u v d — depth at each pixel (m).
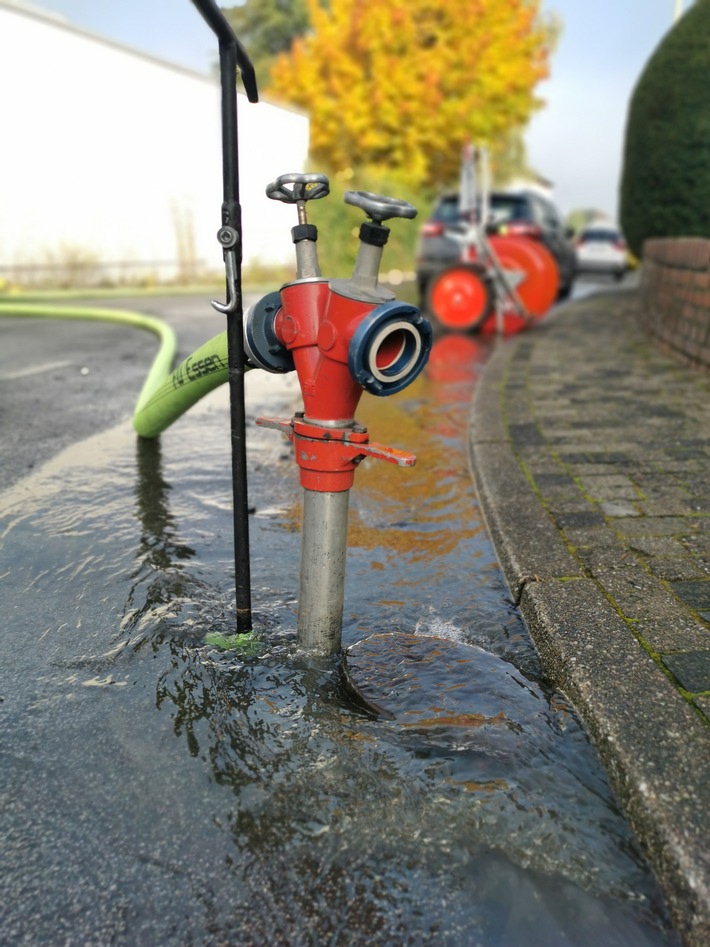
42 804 1.56
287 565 2.72
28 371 6.57
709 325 5.70
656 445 3.94
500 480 3.41
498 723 1.82
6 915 1.32
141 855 1.44
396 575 2.68
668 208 8.62
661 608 2.24
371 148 23.00
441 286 8.90
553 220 12.83
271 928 1.30
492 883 1.39
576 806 1.57
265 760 1.69
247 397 5.94
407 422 4.92
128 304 13.07
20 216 16.20
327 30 22.61
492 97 23.05
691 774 1.53
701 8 8.46
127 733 1.78
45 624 2.28
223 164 1.84
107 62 16.95
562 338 8.02
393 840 1.48
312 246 1.85
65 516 3.15
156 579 2.58
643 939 1.30
